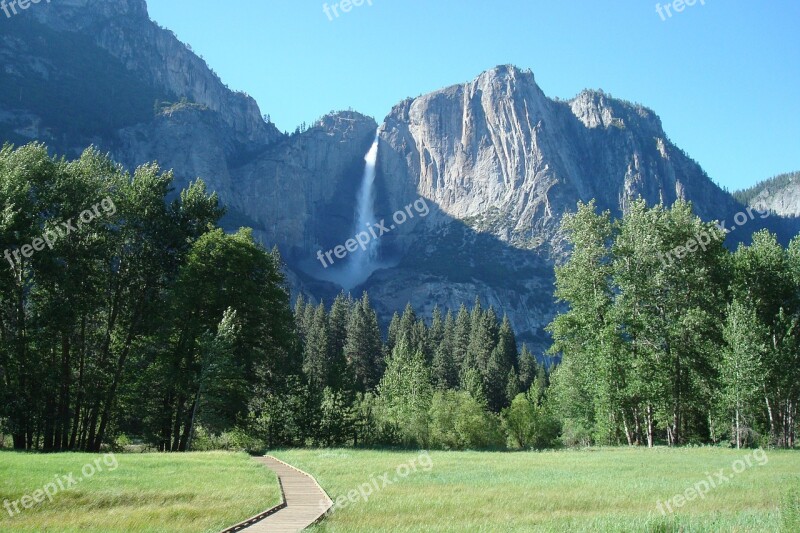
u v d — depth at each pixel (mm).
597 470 34625
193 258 49875
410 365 77062
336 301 124250
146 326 50031
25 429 45156
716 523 18344
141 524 18562
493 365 109875
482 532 17594
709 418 57969
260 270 54469
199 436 55781
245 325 51750
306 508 22188
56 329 44469
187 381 47750
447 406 71562
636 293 53781
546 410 82125
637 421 58438
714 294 57875
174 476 28609
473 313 140500
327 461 39375
